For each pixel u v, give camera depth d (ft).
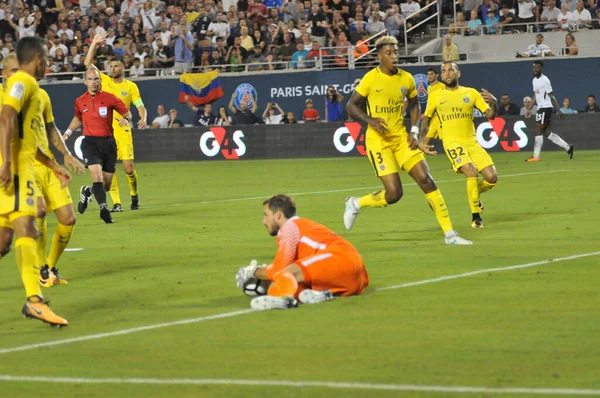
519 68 229.86
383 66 92.53
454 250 88.07
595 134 215.51
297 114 240.73
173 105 246.06
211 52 253.44
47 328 60.49
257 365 49.49
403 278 73.97
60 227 76.33
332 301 65.31
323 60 242.78
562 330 55.42
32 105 61.16
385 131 91.30
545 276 73.15
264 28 261.44
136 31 263.29
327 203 133.80
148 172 206.69
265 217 66.28
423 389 44.21
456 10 263.49
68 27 274.36
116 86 139.03
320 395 43.78
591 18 247.70
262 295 66.74
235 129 233.14
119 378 47.75
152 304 67.21
